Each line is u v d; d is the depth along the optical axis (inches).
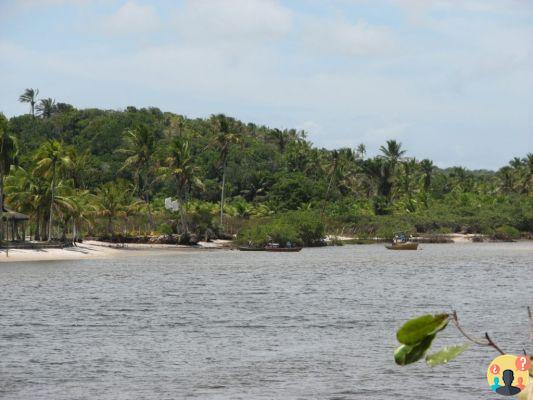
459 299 3659.0
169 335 2522.1
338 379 1867.6
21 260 6077.8
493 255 7755.9
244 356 2162.9
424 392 1742.1
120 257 6747.1
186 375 1916.8
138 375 1918.1
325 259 6973.4
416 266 6067.9
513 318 2952.8
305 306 3344.0
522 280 4783.5
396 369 1977.1
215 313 3083.2
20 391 1754.4
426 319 393.1
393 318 2952.8
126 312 3100.4
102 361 2086.6
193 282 4478.3
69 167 6953.7
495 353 2188.7
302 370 1971.0
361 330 2635.3
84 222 7485.2
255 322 2827.3
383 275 5132.9
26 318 2906.0
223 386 1797.5
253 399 1683.1
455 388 1777.8
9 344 2337.6
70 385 1811.0
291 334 2546.8
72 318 2913.4
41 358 2128.4
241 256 7244.1
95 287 4126.5
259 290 4050.2
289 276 4987.7
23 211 6830.7
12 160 6028.5
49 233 6742.1
